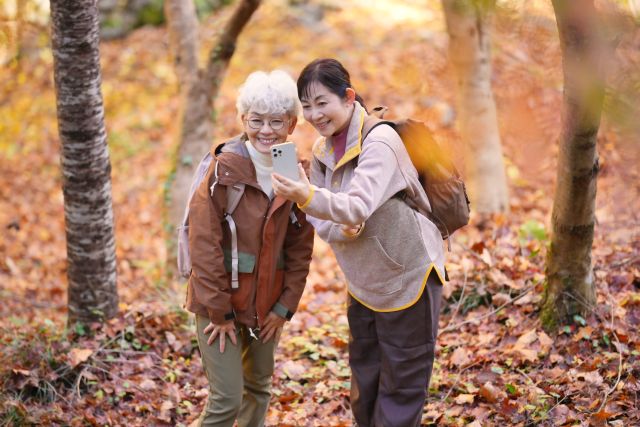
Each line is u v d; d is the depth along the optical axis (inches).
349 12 740.7
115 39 718.5
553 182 365.4
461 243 286.5
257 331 156.3
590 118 167.0
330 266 350.3
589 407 167.6
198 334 150.9
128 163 557.0
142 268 400.2
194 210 144.2
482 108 319.9
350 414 188.2
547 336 197.5
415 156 141.3
